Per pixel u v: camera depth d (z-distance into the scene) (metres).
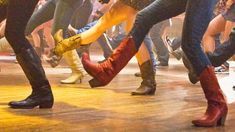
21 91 3.96
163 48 7.69
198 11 2.56
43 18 4.81
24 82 4.64
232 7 5.08
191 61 2.67
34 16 4.79
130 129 2.53
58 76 5.39
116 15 3.20
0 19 3.13
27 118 2.78
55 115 2.90
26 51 3.03
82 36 3.21
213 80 2.69
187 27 2.59
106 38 6.20
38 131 2.43
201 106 3.41
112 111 3.11
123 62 2.80
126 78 5.48
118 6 3.20
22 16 2.93
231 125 2.74
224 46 3.79
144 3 3.21
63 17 4.45
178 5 2.79
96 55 10.12
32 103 3.12
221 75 6.23
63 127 2.54
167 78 5.60
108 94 3.97
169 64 8.29
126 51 2.79
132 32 2.82
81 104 3.38
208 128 2.63
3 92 3.88
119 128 2.55
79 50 4.96
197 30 2.59
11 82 4.63
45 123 2.64
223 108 2.71
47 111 3.04
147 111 3.14
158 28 7.59
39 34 7.56
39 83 3.11
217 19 5.13
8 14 2.94
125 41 2.80
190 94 4.10
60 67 6.70
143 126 2.63
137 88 4.30
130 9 3.22
